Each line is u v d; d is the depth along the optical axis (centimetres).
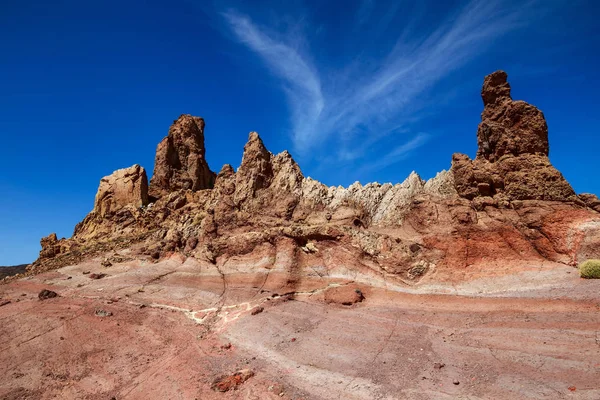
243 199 3288
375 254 2534
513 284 2088
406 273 2408
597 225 2031
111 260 3597
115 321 2470
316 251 2738
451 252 2350
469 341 1719
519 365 1452
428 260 2391
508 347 1595
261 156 3484
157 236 3781
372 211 2967
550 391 1256
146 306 2666
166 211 4281
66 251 4478
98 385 1795
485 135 2639
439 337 1817
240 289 2705
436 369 1555
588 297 1742
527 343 1585
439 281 2283
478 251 2303
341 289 2445
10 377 1917
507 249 2252
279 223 2984
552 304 1822
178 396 1595
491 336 1712
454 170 2705
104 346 2178
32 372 1958
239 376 1653
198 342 2109
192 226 3534
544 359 1443
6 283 3594
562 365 1377
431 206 2581
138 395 1669
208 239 3225
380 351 1764
